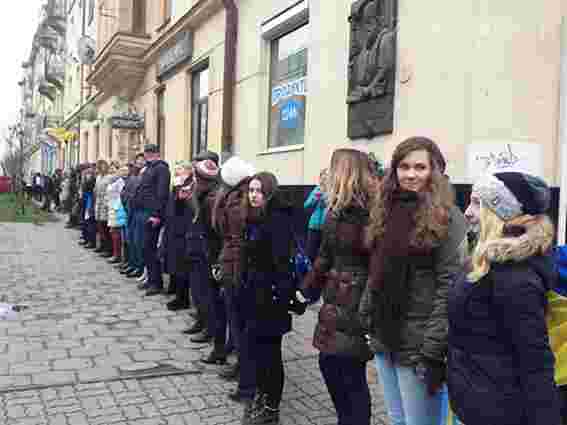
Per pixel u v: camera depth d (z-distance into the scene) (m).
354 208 2.51
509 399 1.68
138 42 13.74
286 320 3.25
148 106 14.22
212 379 3.96
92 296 6.59
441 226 2.07
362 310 2.39
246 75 8.81
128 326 5.29
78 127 27.50
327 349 2.57
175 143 12.09
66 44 33.12
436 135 4.75
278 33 8.06
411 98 5.07
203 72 10.92
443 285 2.07
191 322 5.46
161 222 6.59
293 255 3.22
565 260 2.10
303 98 7.46
